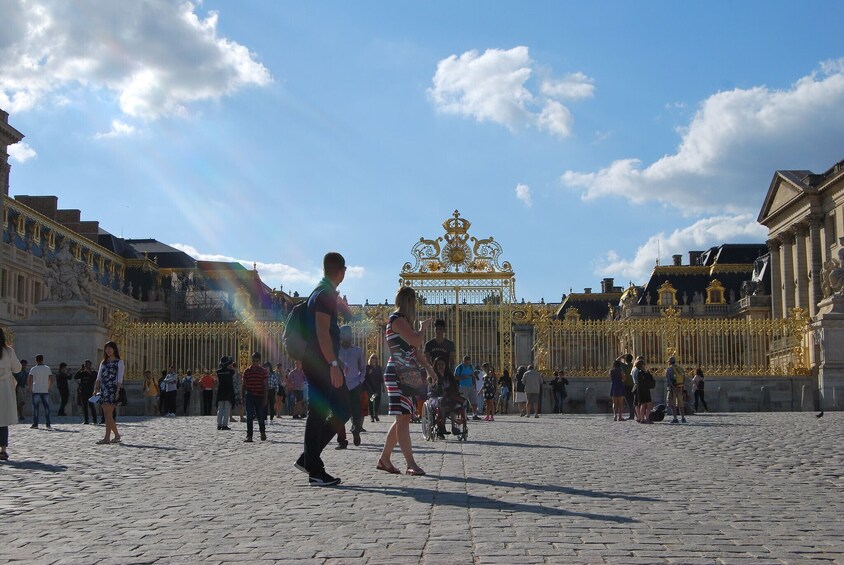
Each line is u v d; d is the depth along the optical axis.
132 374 38.00
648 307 95.94
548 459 15.49
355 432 19.53
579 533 8.31
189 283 89.81
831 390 35.19
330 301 11.72
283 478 12.75
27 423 30.14
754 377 36.78
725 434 21.89
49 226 79.75
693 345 37.88
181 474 13.53
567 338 37.84
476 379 32.84
